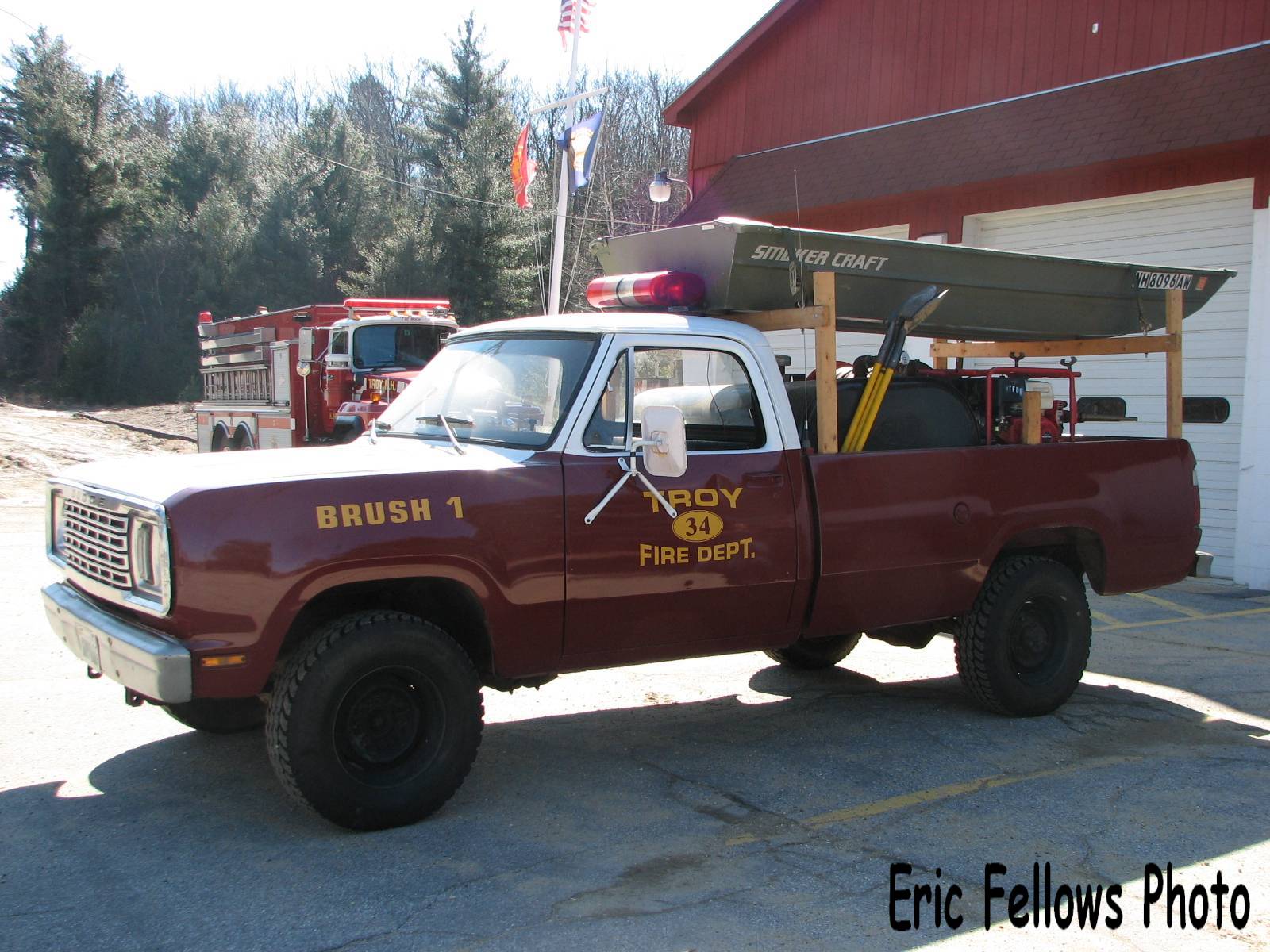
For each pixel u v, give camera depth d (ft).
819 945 11.84
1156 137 37.88
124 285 154.40
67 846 14.10
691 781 17.10
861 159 48.57
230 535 13.50
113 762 17.28
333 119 158.20
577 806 15.89
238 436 59.77
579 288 129.18
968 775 17.51
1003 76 45.55
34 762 17.25
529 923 12.21
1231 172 37.14
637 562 16.15
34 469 63.16
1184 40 40.04
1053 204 42.14
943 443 21.06
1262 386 36.58
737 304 18.72
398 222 139.44
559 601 15.66
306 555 13.78
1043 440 23.07
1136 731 20.10
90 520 15.34
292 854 13.96
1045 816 15.71
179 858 13.79
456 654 14.89
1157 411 40.37
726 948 11.73
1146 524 21.94
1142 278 23.16
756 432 17.67
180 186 164.96
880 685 23.38
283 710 13.88
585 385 16.22
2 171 165.68
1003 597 20.04
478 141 132.77
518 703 21.54
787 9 53.11
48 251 154.40
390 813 14.58
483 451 15.98
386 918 12.29
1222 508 38.63
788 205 49.88
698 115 58.70
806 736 19.54
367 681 14.40
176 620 13.41
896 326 19.34
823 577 17.89
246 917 12.26
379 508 14.32
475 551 14.85
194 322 154.10
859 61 51.01
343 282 146.51
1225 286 38.34
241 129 170.81
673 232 18.95
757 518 17.22
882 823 15.42
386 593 15.71
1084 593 21.15
